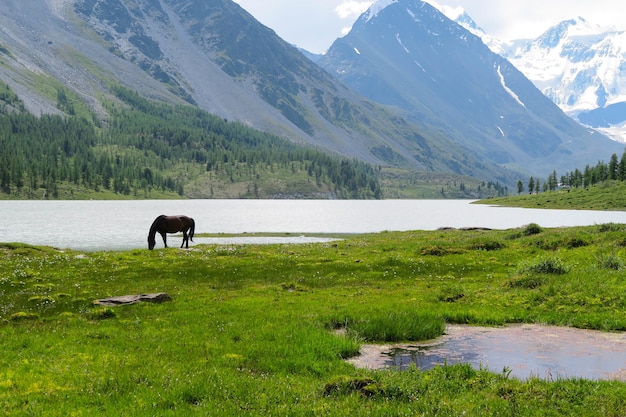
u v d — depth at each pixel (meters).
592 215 171.88
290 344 19.08
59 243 75.12
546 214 182.25
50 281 34.88
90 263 42.84
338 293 31.45
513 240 51.91
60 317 24.59
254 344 19.19
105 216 148.38
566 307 24.94
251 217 161.88
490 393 13.80
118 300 27.92
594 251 38.81
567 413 12.42
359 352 18.64
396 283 34.88
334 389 13.98
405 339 20.61
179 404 13.06
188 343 19.48
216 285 34.72
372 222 139.12
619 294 25.59
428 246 48.88
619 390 13.62
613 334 21.08
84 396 13.59
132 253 50.97
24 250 49.50
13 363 16.48
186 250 54.25
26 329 21.94
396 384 14.09
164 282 35.34
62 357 17.41
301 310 25.83
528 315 24.14
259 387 14.27
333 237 90.94
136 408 12.69
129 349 18.64
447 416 12.17
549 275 31.70
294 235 95.00
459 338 20.66
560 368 16.38
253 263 43.72
